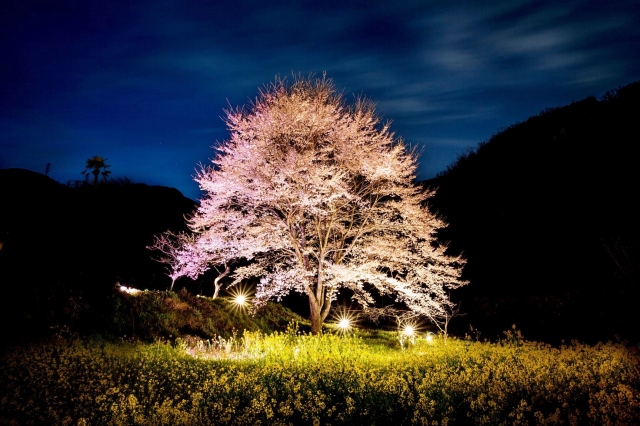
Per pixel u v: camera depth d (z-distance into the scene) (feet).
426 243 58.34
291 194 52.06
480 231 89.04
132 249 75.51
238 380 26.66
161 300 52.65
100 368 29.27
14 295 40.42
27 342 34.40
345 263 61.11
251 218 53.93
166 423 19.75
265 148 53.57
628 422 20.07
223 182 53.26
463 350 40.50
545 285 71.00
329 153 57.31
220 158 55.52
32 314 38.91
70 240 66.33
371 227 57.67
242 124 54.85
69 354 31.76
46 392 22.85
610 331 49.57
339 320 76.38
